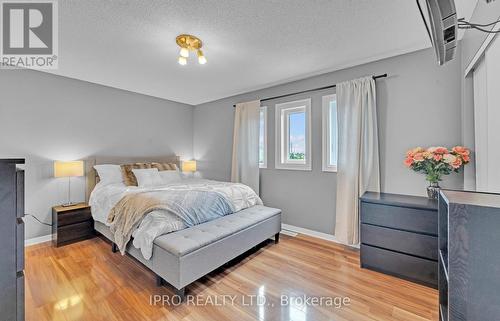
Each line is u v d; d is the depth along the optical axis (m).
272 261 2.44
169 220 2.10
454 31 0.95
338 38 2.20
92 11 1.76
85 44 2.28
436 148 2.11
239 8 1.74
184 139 4.85
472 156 2.00
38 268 2.27
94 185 3.41
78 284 2.00
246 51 2.46
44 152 3.02
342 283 2.03
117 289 1.93
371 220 2.26
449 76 2.25
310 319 1.59
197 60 2.69
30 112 2.91
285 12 1.79
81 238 3.03
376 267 2.23
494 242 0.71
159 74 3.15
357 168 2.69
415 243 2.03
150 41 2.22
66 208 2.97
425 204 2.02
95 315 1.61
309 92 3.25
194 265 1.83
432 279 1.95
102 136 3.60
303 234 3.29
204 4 1.69
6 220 0.89
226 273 2.19
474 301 0.74
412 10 1.77
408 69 2.47
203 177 4.81
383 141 2.63
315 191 3.20
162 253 1.86
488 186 1.66
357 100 2.71
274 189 3.64
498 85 1.47
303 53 2.50
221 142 4.48
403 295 1.85
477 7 1.70
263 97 3.79
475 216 0.74
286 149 3.56
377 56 2.57
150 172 3.56
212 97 4.38
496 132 1.52
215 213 2.52
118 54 2.51
